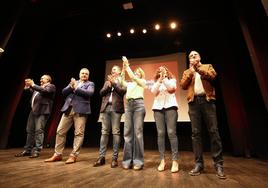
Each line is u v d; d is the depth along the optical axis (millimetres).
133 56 5562
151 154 3627
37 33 4324
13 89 4059
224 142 4352
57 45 5145
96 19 4832
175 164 1964
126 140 2162
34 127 2957
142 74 2371
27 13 3904
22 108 4582
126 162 2096
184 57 4969
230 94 3861
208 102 1874
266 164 2590
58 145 2498
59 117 4812
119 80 2395
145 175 1759
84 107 2455
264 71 2758
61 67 5070
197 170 1819
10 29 3111
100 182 1478
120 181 1519
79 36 5289
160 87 2230
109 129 2367
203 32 4926
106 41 5594
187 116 4508
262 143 3684
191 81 2016
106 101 2379
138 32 5105
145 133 4941
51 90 2914
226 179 1645
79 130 2457
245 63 4047
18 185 1346
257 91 3904
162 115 2158
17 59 4090
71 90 2529
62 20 4754
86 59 5777
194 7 4328
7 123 3945
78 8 4465
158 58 5211
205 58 4863
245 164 2586
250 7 2949
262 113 3811
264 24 2789
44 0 3914
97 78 5684
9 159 2521
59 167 2064
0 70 4027
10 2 3068
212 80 1887
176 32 5035
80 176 1669
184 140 4609
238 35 4027
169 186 1396
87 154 3340
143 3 4316
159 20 4727
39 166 2084
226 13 3994
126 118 2193
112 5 4379
